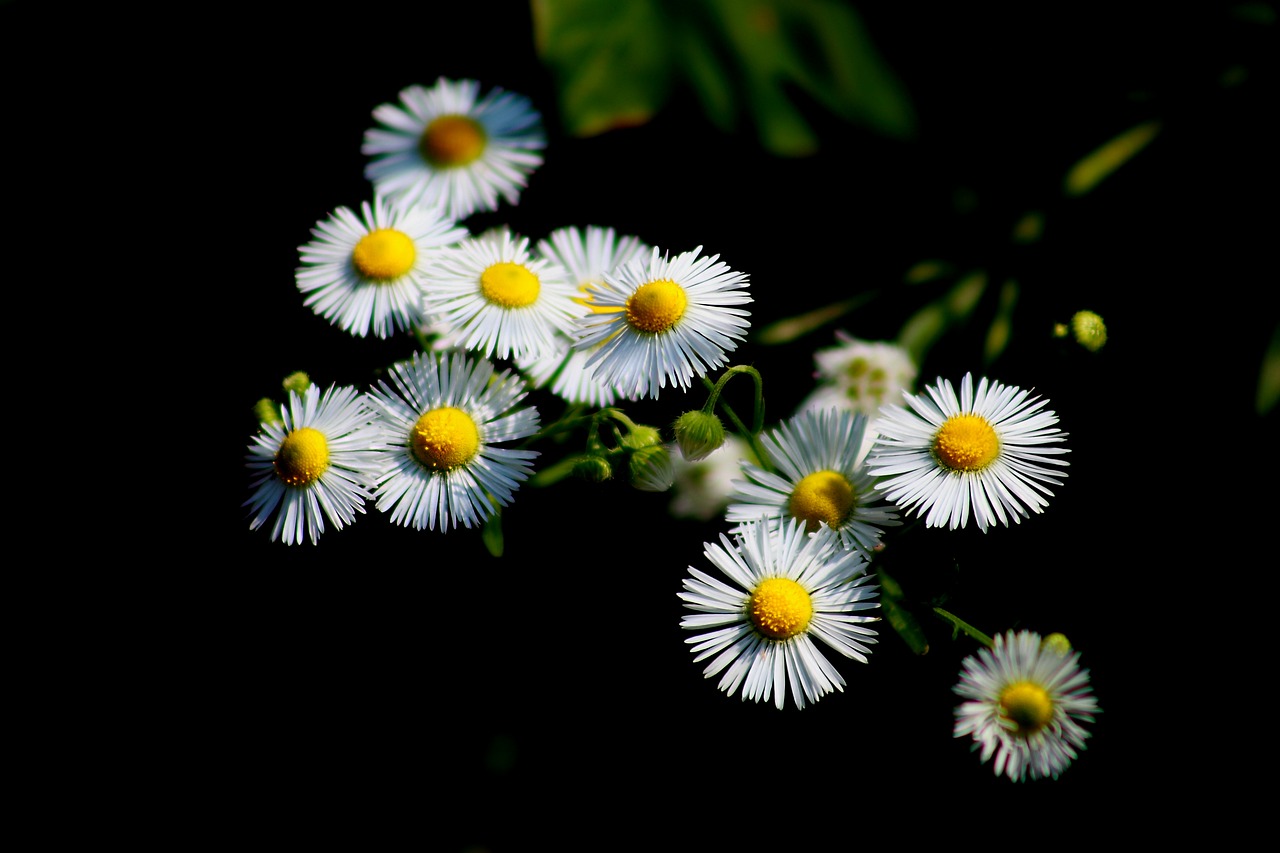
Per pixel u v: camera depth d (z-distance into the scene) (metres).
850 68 0.35
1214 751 0.34
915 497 0.31
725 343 0.31
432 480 0.32
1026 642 0.30
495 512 0.32
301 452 0.32
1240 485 0.34
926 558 0.32
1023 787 0.35
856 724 0.34
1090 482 0.34
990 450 0.31
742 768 0.36
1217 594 0.34
